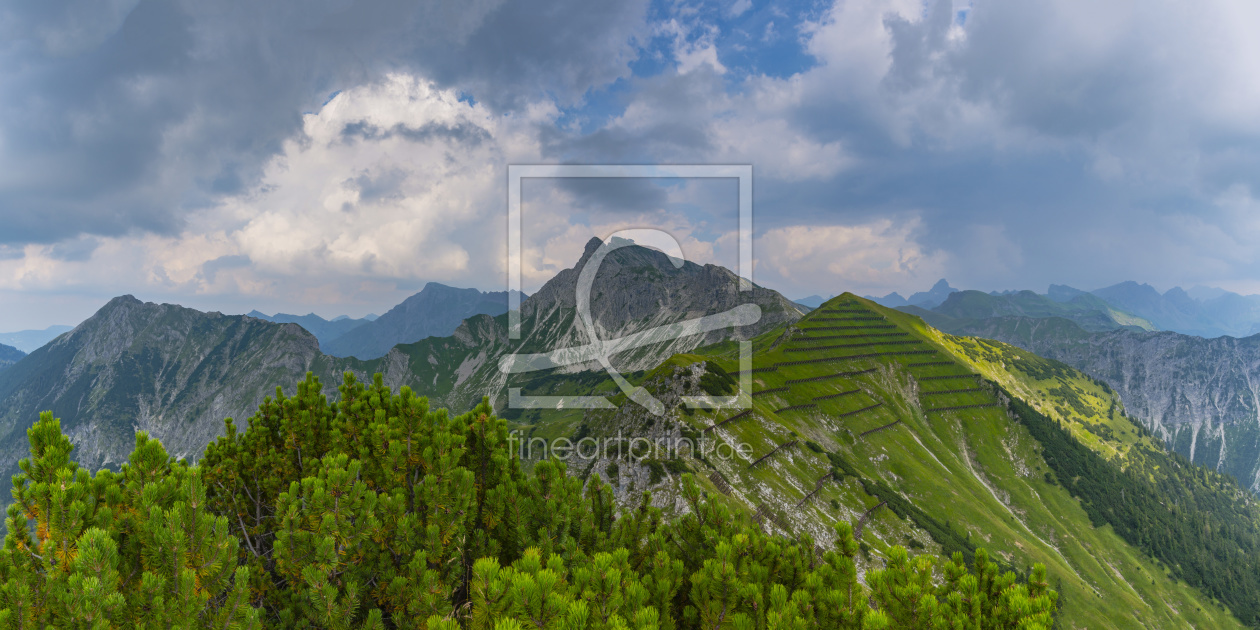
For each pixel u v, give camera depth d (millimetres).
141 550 9141
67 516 8859
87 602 7746
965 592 11258
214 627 9375
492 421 15227
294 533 11359
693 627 11797
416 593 11203
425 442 13938
